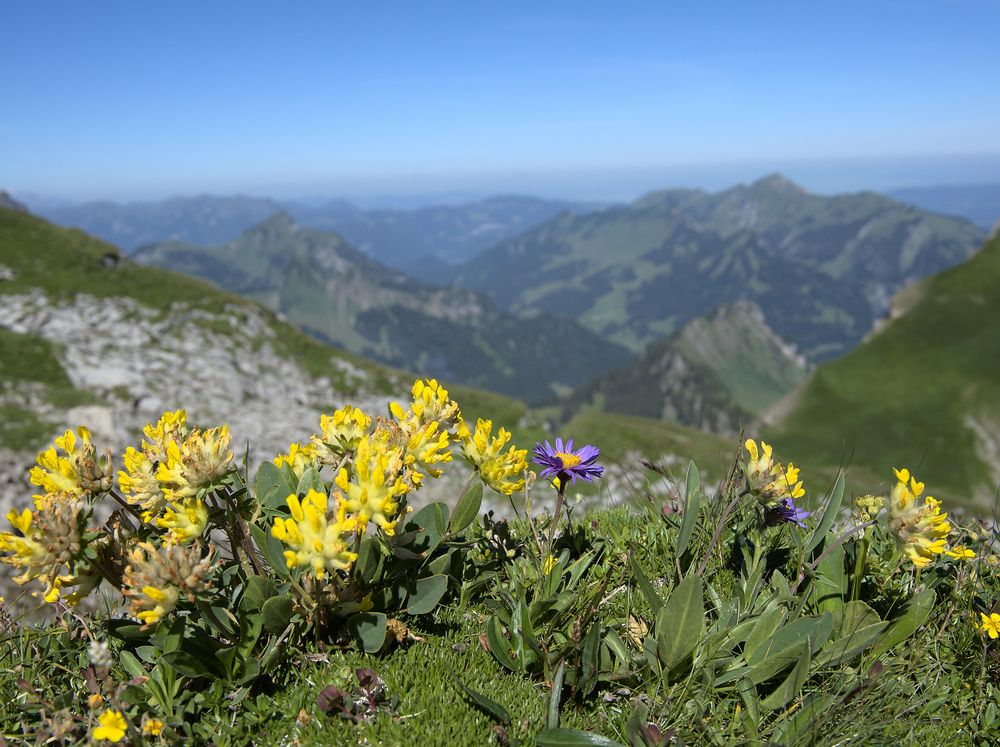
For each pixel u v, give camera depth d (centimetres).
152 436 32
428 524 34
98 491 30
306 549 27
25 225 624
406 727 28
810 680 32
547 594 34
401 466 30
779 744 27
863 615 32
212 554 28
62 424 279
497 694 30
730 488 39
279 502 33
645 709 28
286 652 31
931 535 31
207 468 29
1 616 32
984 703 31
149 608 27
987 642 33
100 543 29
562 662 30
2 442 253
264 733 28
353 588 32
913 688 31
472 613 35
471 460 33
